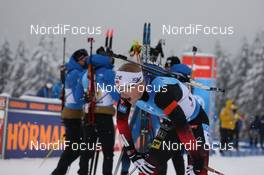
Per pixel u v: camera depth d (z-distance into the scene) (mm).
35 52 91938
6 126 18547
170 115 8344
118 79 8445
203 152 8578
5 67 99125
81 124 14078
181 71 13891
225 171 18906
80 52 13930
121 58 9047
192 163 9625
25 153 19547
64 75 14984
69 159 13711
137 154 8844
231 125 29531
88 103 12961
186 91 9078
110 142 12969
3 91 97688
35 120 20000
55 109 21094
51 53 91688
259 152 33719
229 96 103188
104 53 9109
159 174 9242
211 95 27453
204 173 8891
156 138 9477
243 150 31938
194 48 16297
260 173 18812
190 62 27203
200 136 9398
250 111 90188
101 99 12914
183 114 8336
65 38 15367
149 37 12812
